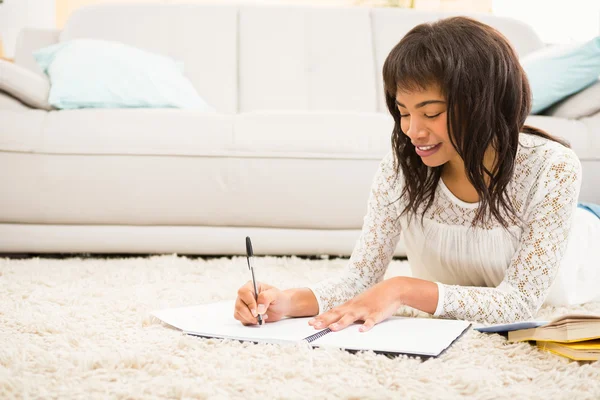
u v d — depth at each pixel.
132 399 0.85
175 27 3.06
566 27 4.03
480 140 1.10
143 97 2.50
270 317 1.19
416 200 1.28
